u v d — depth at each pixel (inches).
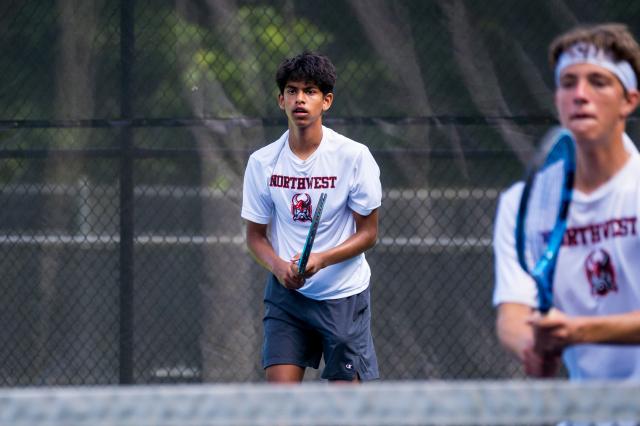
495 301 311.6
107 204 651.5
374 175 535.5
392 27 637.9
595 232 298.8
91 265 653.9
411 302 641.0
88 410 229.1
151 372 650.2
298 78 526.3
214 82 645.3
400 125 636.1
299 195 537.0
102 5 652.1
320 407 229.9
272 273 552.4
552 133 298.2
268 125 642.2
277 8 642.2
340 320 545.3
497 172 633.6
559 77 294.8
